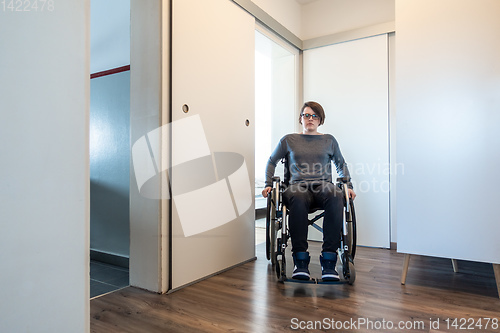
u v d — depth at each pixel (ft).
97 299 5.28
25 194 2.41
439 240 5.64
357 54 9.34
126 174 7.13
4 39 2.33
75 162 2.72
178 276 5.76
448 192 5.57
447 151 5.59
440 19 5.68
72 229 2.68
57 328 2.57
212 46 6.55
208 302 5.15
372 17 9.34
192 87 6.07
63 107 2.65
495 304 5.01
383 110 8.95
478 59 5.41
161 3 5.54
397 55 5.99
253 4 7.82
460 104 5.51
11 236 2.34
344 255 5.85
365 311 4.76
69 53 2.70
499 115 5.26
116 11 7.34
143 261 5.74
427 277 6.35
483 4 5.39
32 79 2.47
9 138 2.34
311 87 10.09
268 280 6.23
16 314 2.35
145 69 5.69
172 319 4.54
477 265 7.16
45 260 2.51
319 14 10.16
